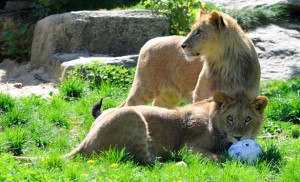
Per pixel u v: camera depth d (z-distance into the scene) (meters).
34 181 8.95
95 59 18.81
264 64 20.47
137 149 10.88
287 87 17.61
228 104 11.34
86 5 24.05
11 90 17.95
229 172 10.25
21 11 23.19
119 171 9.91
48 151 12.12
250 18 23.92
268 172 10.59
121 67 17.95
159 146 11.54
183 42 12.93
